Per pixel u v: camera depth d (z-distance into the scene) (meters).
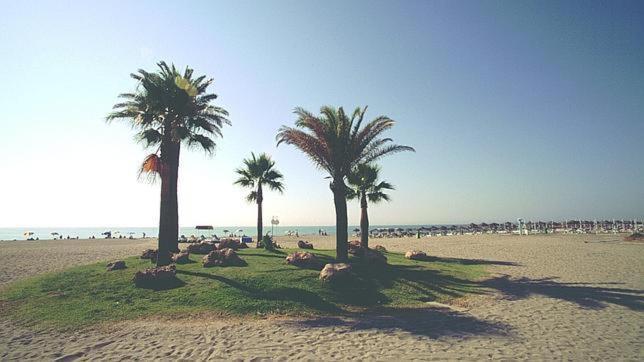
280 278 12.90
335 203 17.52
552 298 12.18
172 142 16.50
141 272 12.54
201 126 17.89
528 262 21.80
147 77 16.52
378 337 8.19
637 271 17.59
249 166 28.44
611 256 24.47
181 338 8.15
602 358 6.87
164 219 15.56
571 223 75.81
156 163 16.00
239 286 11.98
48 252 31.05
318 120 17.30
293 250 21.75
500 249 32.56
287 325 9.13
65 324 9.20
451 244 41.41
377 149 18.42
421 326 9.08
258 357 6.96
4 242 51.78
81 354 7.23
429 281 14.37
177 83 16.03
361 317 9.95
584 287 13.91
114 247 38.69
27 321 9.46
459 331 8.64
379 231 93.75
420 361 6.71
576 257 24.25
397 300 11.72
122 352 7.32
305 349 7.40
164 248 15.38
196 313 10.01
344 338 8.12
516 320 9.62
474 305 11.35
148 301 10.95
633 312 10.33
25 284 13.09
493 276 16.53
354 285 12.76
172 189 19.19
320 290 11.96
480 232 78.62
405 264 18.05
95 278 13.38
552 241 42.31
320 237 67.81
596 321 9.48
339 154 17.42
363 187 24.66
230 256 15.24
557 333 8.46
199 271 13.95
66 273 14.23
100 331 8.70
